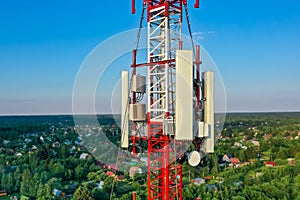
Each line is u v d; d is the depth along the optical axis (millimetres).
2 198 34625
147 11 7910
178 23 7793
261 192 30656
